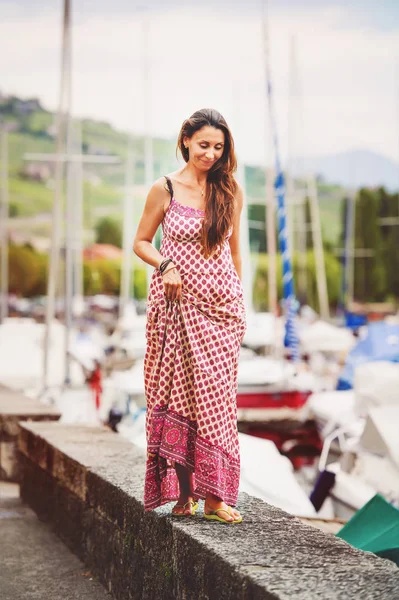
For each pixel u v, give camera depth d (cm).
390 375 1584
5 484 1134
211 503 541
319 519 974
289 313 2256
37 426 992
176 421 540
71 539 784
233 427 545
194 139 549
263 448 1071
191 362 539
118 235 12175
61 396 1931
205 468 529
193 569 501
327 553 473
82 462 751
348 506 1309
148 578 579
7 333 2766
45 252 13575
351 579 425
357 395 1605
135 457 778
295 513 996
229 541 496
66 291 2341
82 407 1795
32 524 891
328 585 416
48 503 877
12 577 707
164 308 547
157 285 553
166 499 545
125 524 629
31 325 2833
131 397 2080
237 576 441
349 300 7331
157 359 547
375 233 10712
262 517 552
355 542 710
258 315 4272
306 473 1770
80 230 5009
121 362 2473
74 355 1759
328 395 1847
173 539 534
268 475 1030
